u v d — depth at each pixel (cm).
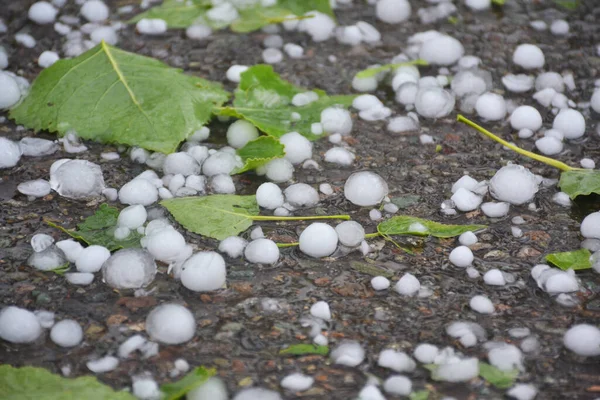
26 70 59
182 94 54
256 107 56
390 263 48
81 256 48
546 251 49
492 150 54
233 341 45
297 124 55
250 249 48
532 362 44
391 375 44
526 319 46
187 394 43
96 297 47
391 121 56
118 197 51
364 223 50
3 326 45
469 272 48
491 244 49
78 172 51
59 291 47
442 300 47
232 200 50
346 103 56
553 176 53
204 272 47
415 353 45
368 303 47
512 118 56
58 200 51
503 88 58
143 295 47
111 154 54
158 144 53
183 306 46
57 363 44
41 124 54
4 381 43
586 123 56
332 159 53
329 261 48
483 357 45
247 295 47
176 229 50
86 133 54
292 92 57
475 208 51
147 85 55
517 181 51
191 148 53
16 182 52
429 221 50
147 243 48
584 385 44
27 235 49
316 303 46
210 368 44
